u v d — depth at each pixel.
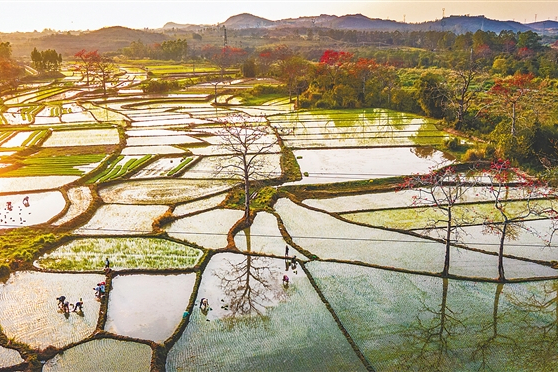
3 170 66.12
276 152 78.06
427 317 34.09
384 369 28.89
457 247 44.50
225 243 45.62
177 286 38.22
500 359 29.81
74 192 58.47
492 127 91.38
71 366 29.05
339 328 32.72
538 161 69.00
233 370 28.81
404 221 50.81
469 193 58.53
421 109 115.00
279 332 32.41
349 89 123.62
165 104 130.38
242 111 118.88
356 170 68.50
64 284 38.22
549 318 34.00
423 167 69.50
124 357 29.80
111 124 99.62
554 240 45.56
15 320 33.50
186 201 55.91
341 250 44.38
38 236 45.69
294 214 52.91
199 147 82.25
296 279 39.28
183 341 31.52
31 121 103.00
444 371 28.70
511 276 39.50
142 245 45.06
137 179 63.72
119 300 36.12
